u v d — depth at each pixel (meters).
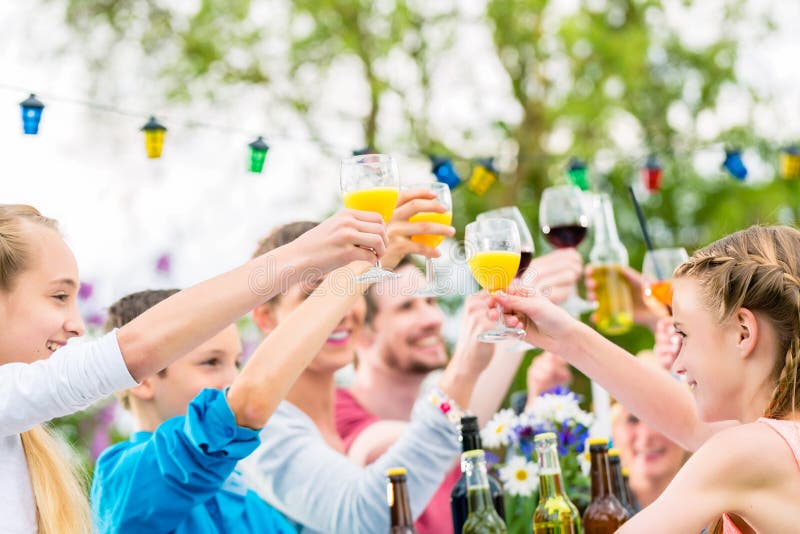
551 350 2.46
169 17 7.87
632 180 7.38
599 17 8.18
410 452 2.55
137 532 2.10
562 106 7.73
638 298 3.40
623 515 2.31
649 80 8.04
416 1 7.95
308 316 2.15
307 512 2.67
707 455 1.92
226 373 2.60
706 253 2.08
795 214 7.54
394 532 2.21
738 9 8.23
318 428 2.93
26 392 1.81
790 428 1.90
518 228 2.56
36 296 2.07
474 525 2.18
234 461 2.10
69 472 2.18
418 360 3.74
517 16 7.99
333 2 7.95
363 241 1.89
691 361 2.05
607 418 3.11
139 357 1.83
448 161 3.41
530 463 2.68
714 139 7.88
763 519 1.87
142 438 2.42
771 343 1.96
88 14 7.63
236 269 1.88
